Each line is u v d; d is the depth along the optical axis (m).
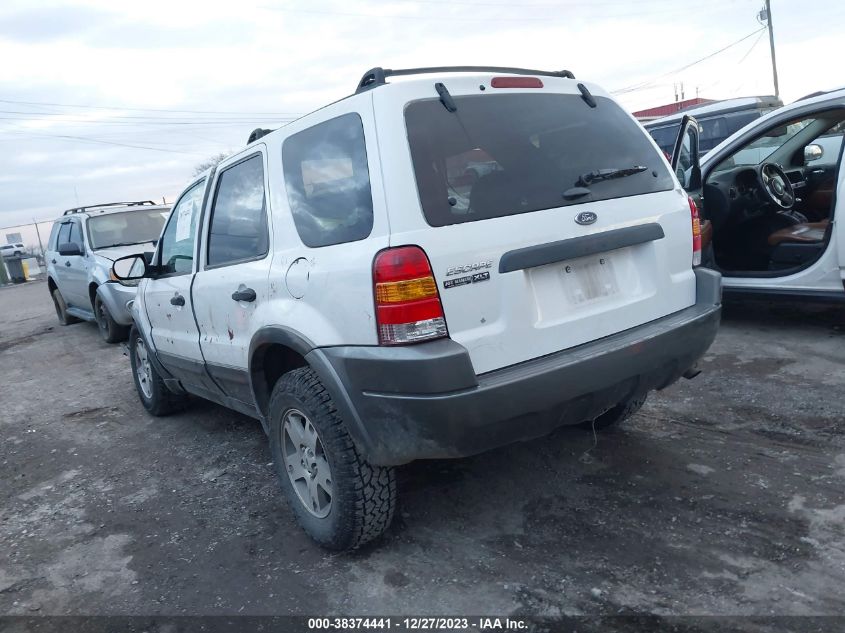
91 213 9.59
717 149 6.12
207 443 5.04
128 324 8.61
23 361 9.14
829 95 5.46
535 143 3.05
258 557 3.35
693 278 3.47
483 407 2.64
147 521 3.89
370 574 3.07
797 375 4.82
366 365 2.73
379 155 2.75
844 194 5.01
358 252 2.75
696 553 2.95
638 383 3.12
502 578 2.93
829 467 3.53
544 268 2.92
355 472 2.98
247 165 3.67
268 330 3.24
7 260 28.88
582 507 3.42
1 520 4.14
